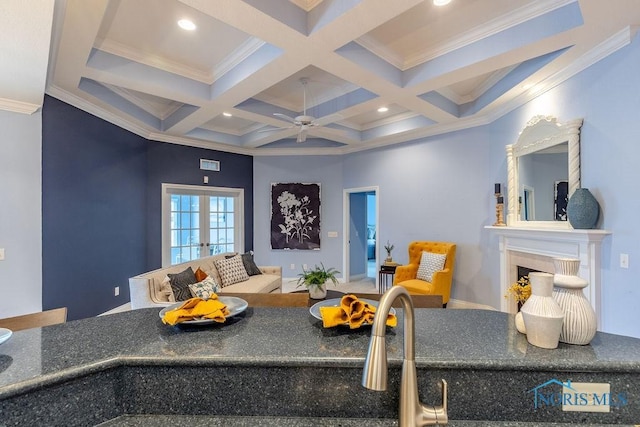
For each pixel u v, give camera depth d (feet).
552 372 2.70
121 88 13.26
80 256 12.69
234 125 18.70
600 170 8.61
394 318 3.51
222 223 20.72
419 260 16.30
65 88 11.36
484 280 14.73
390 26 9.04
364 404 2.77
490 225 14.49
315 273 12.24
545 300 3.01
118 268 14.89
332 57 9.22
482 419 2.72
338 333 3.40
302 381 2.81
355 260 22.59
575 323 2.95
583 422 2.68
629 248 7.75
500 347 3.00
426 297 6.08
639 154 7.52
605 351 2.88
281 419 2.75
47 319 5.14
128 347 3.03
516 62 9.36
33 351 2.93
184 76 11.73
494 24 8.84
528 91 11.55
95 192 13.51
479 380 2.73
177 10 8.40
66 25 7.68
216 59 11.01
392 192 18.72
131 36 9.59
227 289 13.41
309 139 21.39
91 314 13.23
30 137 10.71
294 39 8.21
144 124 15.61
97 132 13.60
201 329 3.53
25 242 10.64
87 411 2.62
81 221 12.74
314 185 21.54
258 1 7.10
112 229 14.52
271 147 21.65
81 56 9.05
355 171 20.75
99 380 2.69
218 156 20.31
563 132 9.76
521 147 12.07
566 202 9.82
